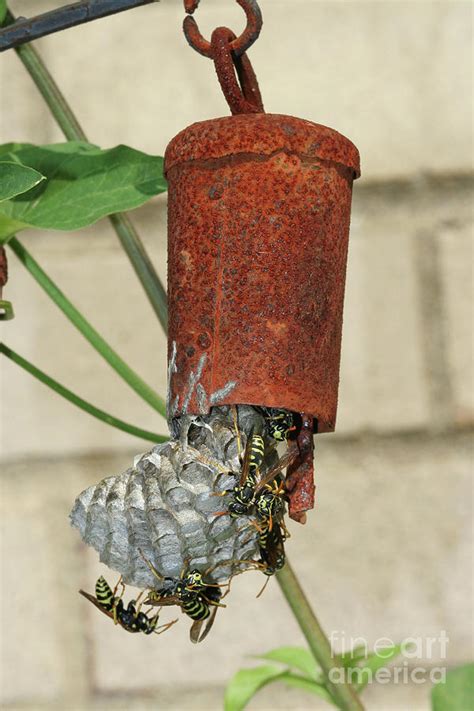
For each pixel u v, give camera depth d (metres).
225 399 0.48
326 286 0.48
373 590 0.79
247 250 0.48
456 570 0.79
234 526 0.50
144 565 0.50
